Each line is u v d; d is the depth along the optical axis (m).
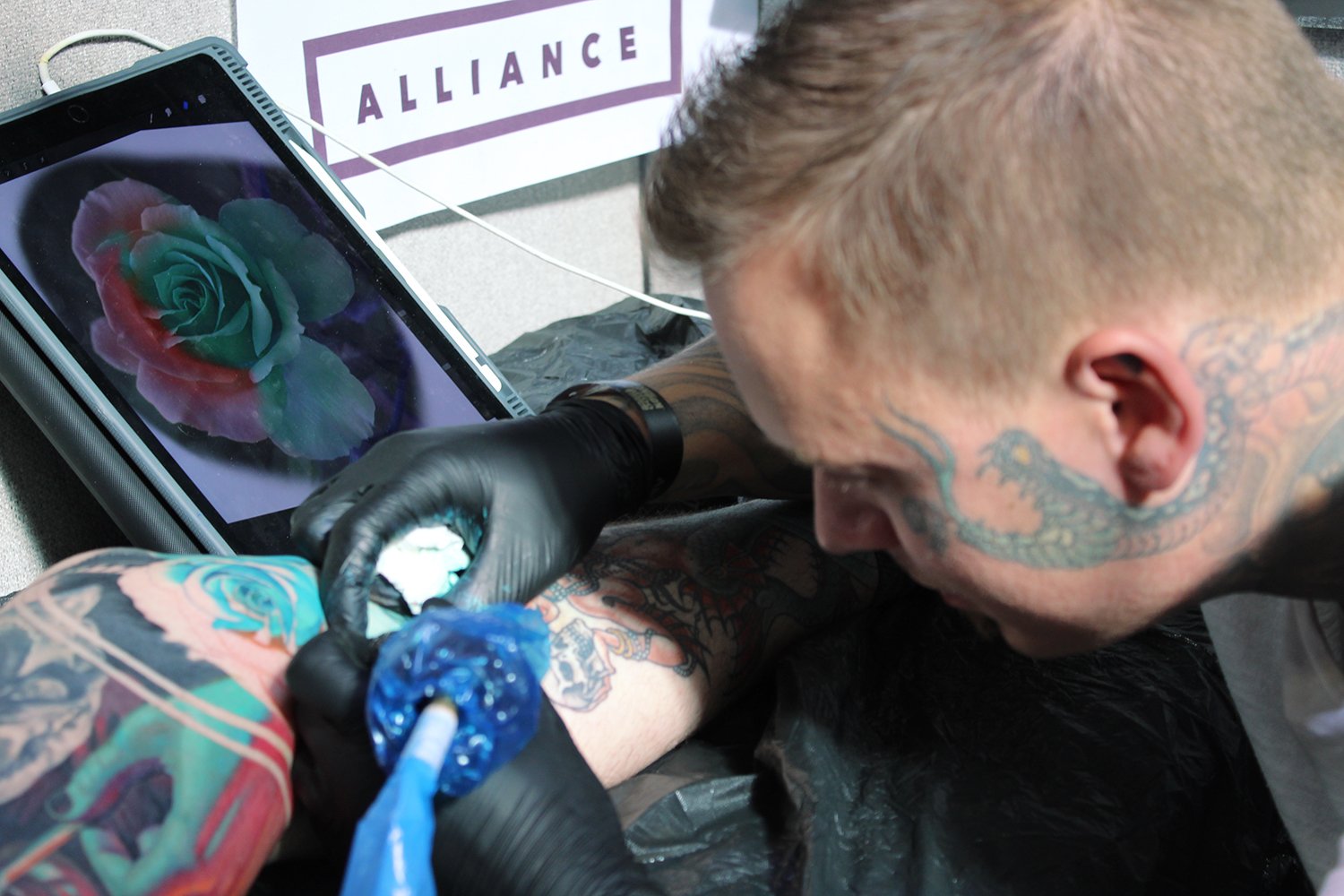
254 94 0.86
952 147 0.40
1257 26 0.42
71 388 0.78
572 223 1.30
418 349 0.87
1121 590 0.50
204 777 0.48
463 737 0.45
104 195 0.80
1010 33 0.40
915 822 0.66
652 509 0.92
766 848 0.65
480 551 0.61
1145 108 0.39
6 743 0.46
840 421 0.46
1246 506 0.49
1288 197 0.42
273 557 0.61
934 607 0.83
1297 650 0.61
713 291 0.45
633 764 0.69
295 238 0.85
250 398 0.82
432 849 0.51
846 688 0.73
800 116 0.41
